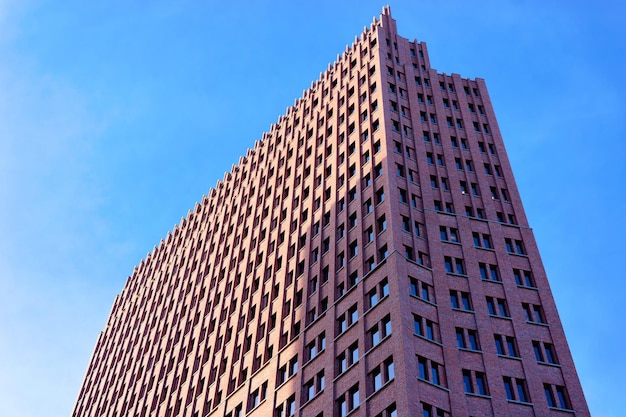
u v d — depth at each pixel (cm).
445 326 5034
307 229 6894
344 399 4856
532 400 4719
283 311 6338
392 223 5644
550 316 5397
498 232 6119
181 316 8519
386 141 6612
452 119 7481
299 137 8488
